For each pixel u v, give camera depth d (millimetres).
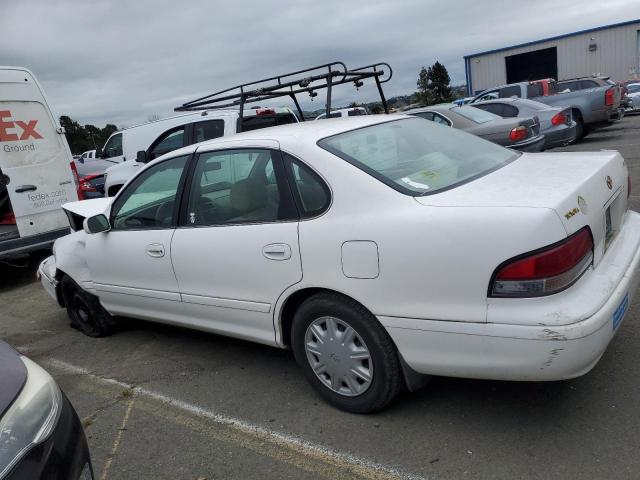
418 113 9758
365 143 3246
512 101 11273
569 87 18328
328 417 3162
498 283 2410
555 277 2344
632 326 3703
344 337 2990
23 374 2307
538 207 2410
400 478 2592
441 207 2613
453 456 2686
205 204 3590
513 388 3182
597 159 3199
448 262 2512
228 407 3449
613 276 2602
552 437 2717
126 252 4113
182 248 3650
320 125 3496
